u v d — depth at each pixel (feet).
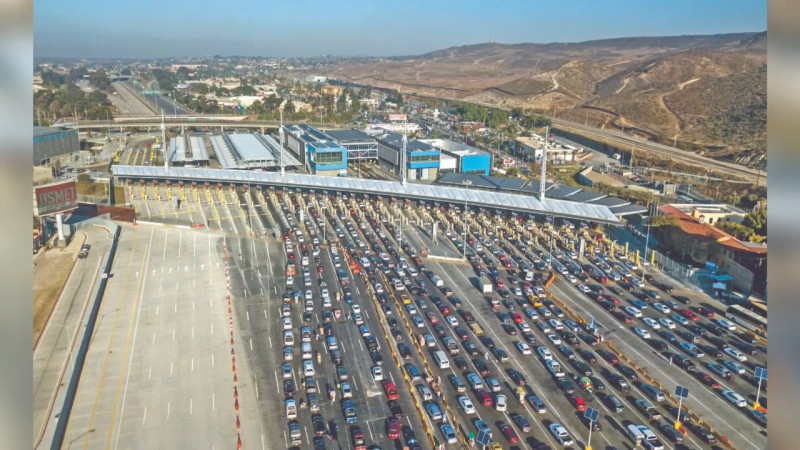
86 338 205.87
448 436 154.71
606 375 187.21
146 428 160.56
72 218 345.51
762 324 220.23
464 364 191.31
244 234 326.24
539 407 168.45
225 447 153.38
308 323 221.46
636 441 153.69
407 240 322.14
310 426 162.40
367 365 192.85
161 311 231.09
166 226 337.11
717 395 177.37
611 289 257.96
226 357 197.88
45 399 170.19
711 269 272.51
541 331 218.59
